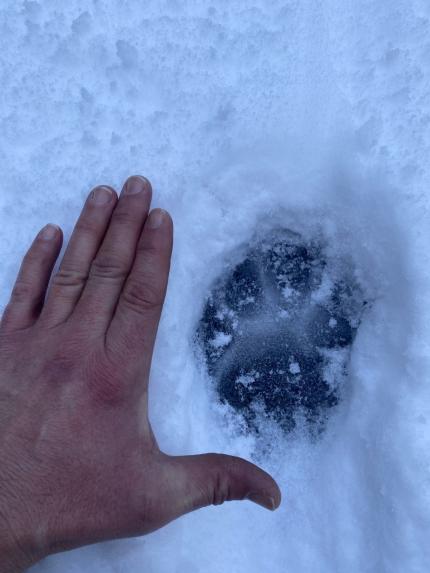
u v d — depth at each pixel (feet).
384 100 0.87
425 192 0.86
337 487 0.91
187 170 0.87
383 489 0.87
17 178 0.86
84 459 0.74
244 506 0.92
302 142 0.87
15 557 0.73
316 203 0.90
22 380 0.78
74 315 0.80
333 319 0.96
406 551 0.85
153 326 0.80
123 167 0.87
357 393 0.91
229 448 0.95
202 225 0.89
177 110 0.87
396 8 0.88
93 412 0.75
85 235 0.82
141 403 0.78
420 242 0.85
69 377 0.77
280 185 0.89
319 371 0.96
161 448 0.85
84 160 0.87
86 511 0.73
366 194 0.87
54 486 0.73
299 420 0.96
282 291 0.97
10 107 0.87
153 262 0.80
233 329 0.97
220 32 0.87
